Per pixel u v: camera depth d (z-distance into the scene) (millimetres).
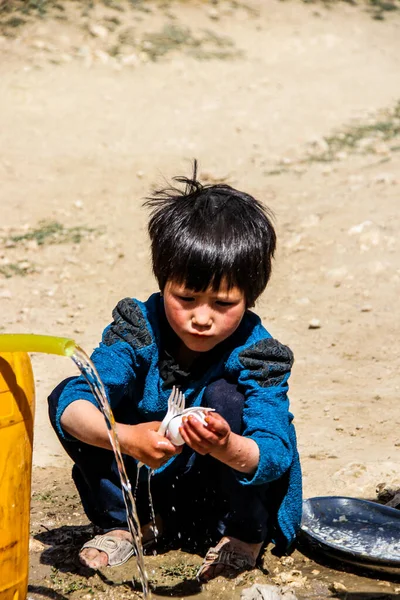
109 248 12055
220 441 3914
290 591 4426
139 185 14656
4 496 3793
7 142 16406
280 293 10250
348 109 18734
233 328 4254
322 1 25406
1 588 3848
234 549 4621
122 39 21562
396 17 25391
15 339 3691
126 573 4633
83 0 22562
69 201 13977
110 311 10086
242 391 4500
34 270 11312
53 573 4668
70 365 8547
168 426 3967
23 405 3855
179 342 4566
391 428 6941
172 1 23656
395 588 4566
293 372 8266
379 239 11297
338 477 5938
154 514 4816
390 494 5656
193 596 4418
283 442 4230
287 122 17891
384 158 15352
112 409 4605
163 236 4238
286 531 4699
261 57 21984
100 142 16625
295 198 13500
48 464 6434
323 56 22344
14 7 21828
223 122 17875
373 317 9484
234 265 4125
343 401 7547
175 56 21266
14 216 13305
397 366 8336
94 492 4703
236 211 4305
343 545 4914
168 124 17688
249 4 24484
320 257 11086
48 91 18875
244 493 4469
